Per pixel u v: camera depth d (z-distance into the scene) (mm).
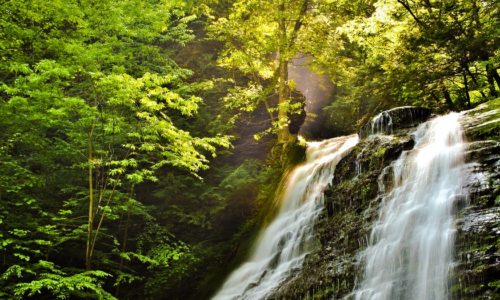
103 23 10320
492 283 6309
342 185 10477
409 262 7746
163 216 16891
